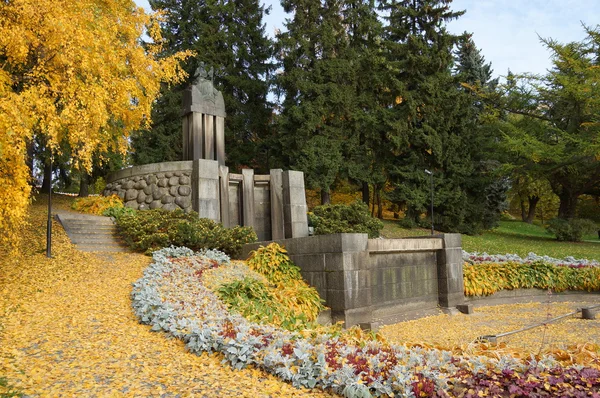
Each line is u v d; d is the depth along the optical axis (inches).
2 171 256.5
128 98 362.3
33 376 189.0
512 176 1124.5
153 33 427.5
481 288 536.4
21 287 336.8
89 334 251.6
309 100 991.6
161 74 410.3
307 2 1047.6
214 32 1200.2
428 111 1015.0
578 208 1595.7
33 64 305.6
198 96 672.4
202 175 604.4
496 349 215.6
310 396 183.0
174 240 464.8
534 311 499.8
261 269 418.0
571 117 1066.7
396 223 1032.8
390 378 179.5
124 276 382.3
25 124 256.1
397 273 446.9
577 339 354.3
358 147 1023.6
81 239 504.4
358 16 1117.7
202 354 225.3
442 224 1006.4
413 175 995.9
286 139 1006.4
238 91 1230.3
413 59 1009.5
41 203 790.5
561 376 167.0
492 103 1174.3
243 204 639.1
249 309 308.0
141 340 245.9
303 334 237.8
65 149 568.1
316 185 957.2
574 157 986.1
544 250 853.8
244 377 199.9
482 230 1066.7
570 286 606.9
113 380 190.9
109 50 330.6
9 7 273.6
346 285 374.9
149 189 629.9
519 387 164.7
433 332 386.9
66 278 368.2
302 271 412.8
